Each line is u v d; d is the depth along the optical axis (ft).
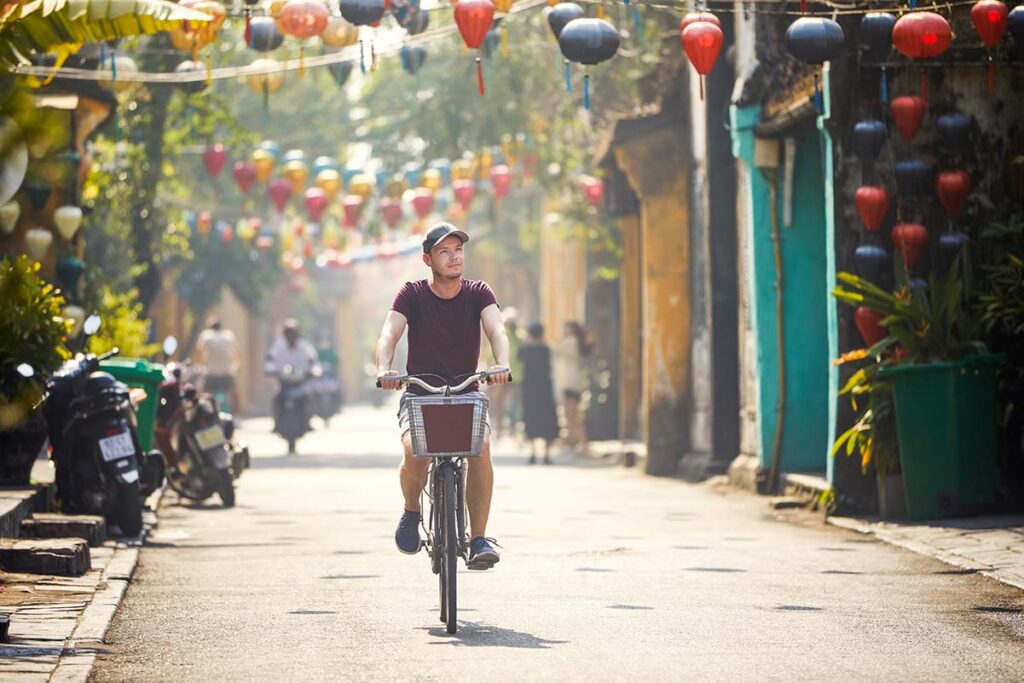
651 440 150.82
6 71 51.62
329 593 67.92
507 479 143.33
